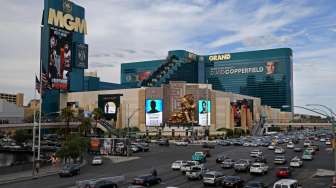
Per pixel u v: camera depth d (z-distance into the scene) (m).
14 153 138.12
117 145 101.31
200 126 189.00
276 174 63.31
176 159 91.81
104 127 171.12
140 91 197.50
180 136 185.38
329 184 55.47
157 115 192.25
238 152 108.25
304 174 65.81
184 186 53.84
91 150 103.75
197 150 115.56
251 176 63.59
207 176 54.19
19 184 57.69
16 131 155.75
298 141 152.25
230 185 50.72
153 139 170.00
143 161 88.25
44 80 90.06
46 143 147.88
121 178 56.25
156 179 55.66
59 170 73.50
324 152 106.88
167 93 192.62
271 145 122.25
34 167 70.38
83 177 64.81
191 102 188.12
